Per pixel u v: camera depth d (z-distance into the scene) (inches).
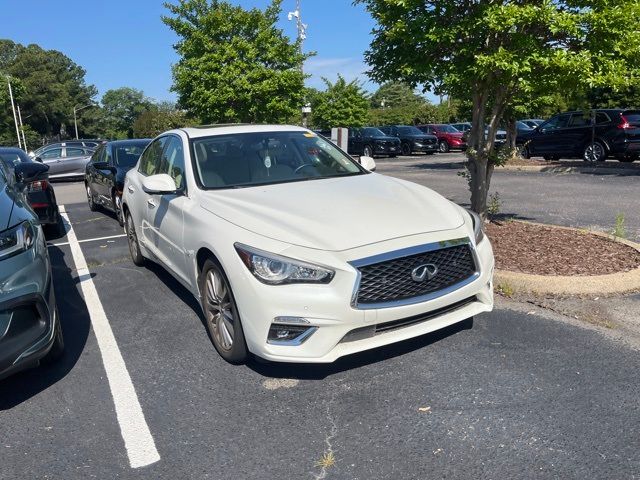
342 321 134.0
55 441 127.6
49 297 150.1
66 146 843.4
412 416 130.3
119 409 139.6
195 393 145.3
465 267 151.9
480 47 230.5
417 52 237.3
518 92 251.3
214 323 165.2
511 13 205.0
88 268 270.8
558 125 706.2
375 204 160.2
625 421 125.0
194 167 189.3
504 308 190.7
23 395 148.9
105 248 314.3
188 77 743.7
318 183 183.6
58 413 139.3
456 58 234.5
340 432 125.6
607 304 189.3
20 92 3420.3
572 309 186.7
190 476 113.5
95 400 144.8
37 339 142.0
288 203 161.2
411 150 1110.4
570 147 689.0
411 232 145.6
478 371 149.2
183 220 179.3
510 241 257.8
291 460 117.0
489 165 272.8
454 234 150.2
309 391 143.3
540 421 126.1
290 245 139.3
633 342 162.4
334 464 115.0
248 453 119.9
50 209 348.5
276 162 197.3
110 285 240.4
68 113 4173.2
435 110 2103.8
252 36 767.7
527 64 213.0
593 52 220.4
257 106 756.6
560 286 197.9
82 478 114.4
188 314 201.3
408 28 222.2
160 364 162.6
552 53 215.9
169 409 138.5
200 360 163.6
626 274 203.5
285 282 136.1
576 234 267.0
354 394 140.9
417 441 121.1
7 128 3467.0
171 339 179.6
